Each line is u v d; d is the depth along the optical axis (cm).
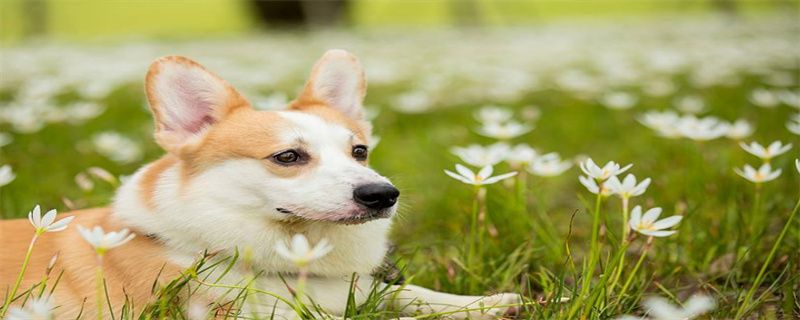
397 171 301
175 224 230
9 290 230
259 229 230
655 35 875
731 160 286
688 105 332
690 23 1092
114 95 471
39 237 235
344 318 227
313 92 245
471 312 234
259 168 231
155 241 231
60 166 300
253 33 1127
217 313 226
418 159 308
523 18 1465
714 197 268
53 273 231
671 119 265
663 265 244
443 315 231
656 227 222
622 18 1402
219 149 232
